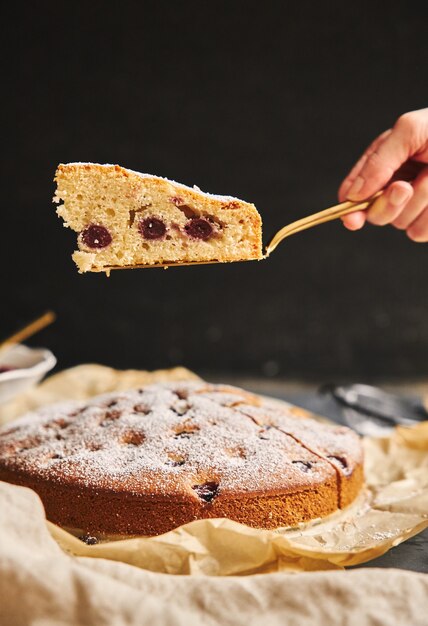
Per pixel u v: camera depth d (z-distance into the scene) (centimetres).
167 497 65
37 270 130
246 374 135
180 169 125
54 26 121
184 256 69
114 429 71
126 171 68
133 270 130
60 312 131
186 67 122
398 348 134
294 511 67
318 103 123
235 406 75
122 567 57
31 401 92
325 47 122
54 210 127
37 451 70
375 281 131
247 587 56
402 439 80
